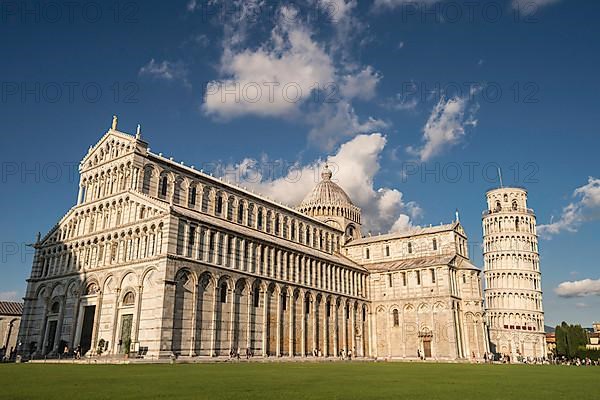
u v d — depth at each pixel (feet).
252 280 257.55
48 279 274.77
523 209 502.79
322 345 308.40
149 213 233.35
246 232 274.57
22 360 210.79
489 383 112.98
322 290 317.42
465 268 352.49
